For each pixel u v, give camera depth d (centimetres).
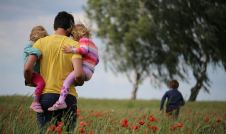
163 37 9881
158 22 9938
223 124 2119
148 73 10406
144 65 10294
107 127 1484
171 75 10256
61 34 1326
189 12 9769
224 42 9719
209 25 9656
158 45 10069
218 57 9844
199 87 10394
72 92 1278
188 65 10119
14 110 1466
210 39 9475
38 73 1313
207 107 7481
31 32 1362
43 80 1280
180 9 9794
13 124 1298
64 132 1223
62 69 1283
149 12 10175
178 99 3038
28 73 1262
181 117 2497
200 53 10006
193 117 2572
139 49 10088
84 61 1292
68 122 1248
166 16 9775
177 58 10069
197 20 9806
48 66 1286
